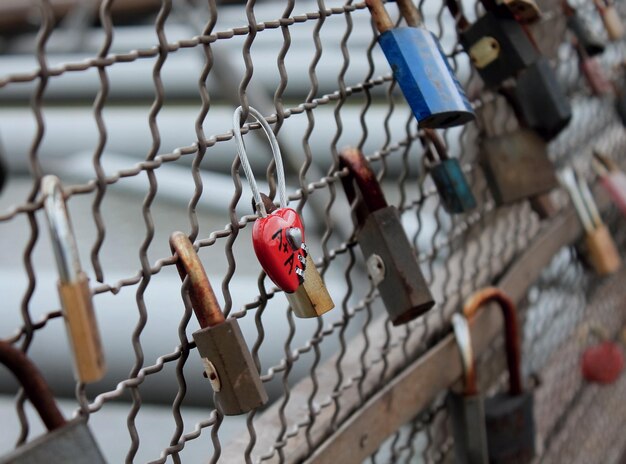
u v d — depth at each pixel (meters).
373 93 4.21
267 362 2.53
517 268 1.90
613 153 2.77
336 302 2.79
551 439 2.26
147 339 2.50
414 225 3.10
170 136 4.54
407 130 1.36
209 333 0.92
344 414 1.33
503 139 1.61
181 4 4.44
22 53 6.61
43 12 0.74
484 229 1.98
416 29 1.21
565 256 2.67
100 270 0.83
